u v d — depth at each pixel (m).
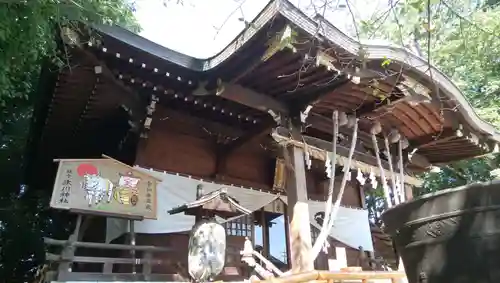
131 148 7.70
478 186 1.57
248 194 8.46
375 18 3.26
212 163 8.30
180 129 7.96
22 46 5.04
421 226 1.74
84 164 6.09
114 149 8.64
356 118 7.40
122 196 6.27
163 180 7.37
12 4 4.60
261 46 5.52
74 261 5.52
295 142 6.64
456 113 7.73
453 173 15.46
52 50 5.78
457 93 7.18
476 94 13.20
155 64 6.43
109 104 7.18
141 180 6.55
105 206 6.06
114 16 6.67
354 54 5.49
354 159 7.89
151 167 7.38
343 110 7.31
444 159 10.35
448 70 11.41
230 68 6.17
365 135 8.72
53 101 7.16
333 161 6.88
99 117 7.75
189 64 6.52
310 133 8.40
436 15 3.24
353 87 6.40
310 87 6.45
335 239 10.04
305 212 6.19
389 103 6.84
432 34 3.52
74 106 7.39
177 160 7.79
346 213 10.55
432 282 1.65
